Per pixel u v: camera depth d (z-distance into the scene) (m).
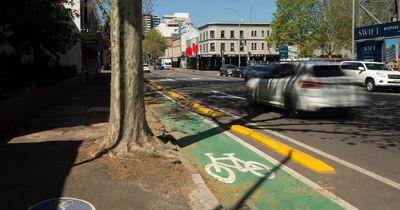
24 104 12.34
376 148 9.10
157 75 57.25
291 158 8.21
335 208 5.57
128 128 7.61
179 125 12.25
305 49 60.78
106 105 16.56
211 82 36.03
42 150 8.03
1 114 9.85
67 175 6.45
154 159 7.25
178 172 6.71
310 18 60.09
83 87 27.28
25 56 22.86
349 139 10.09
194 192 5.86
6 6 13.62
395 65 33.38
